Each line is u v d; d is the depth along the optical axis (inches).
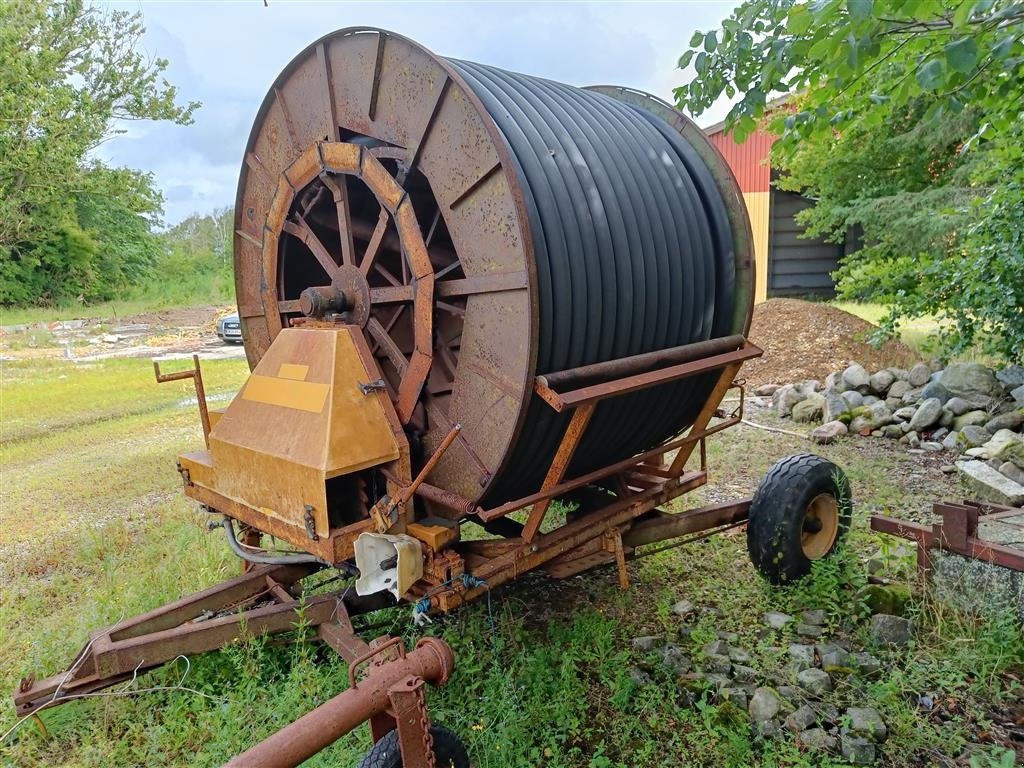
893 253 459.8
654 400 149.1
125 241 1478.8
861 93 161.8
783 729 120.3
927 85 104.9
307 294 142.9
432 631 153.2
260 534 162.6
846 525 173.3
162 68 1018.1
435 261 143.3
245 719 124.6
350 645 123.6
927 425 280.8
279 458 125.8
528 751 119.2
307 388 128.3
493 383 121.5
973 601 147.3
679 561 186.2
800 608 158.9
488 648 149.5
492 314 120.3
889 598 153.3
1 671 144.8
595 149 140.3
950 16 115.7
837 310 428.8
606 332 130.7
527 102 139.7
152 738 122.0
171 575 176.6
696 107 161.0
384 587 119.0
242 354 686.5
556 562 147.2
